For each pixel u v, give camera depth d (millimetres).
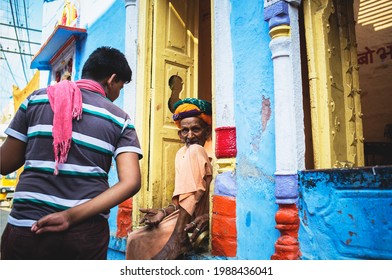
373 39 5297
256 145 2436
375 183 1786
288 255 2070
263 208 2334
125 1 3898
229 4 2785
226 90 2684
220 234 2539
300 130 2248
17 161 1490
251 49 2557
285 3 2303
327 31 2408
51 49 5945
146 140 3492
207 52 4488
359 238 1830
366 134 5234
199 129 3008
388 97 5070
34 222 1309
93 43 4930
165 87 3633
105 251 1441
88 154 1394
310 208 2066
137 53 3674
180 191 2678
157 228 2768
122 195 1360
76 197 1356
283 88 2232
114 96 1699
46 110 1419
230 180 2566
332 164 2270
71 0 5977
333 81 2420
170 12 3750
